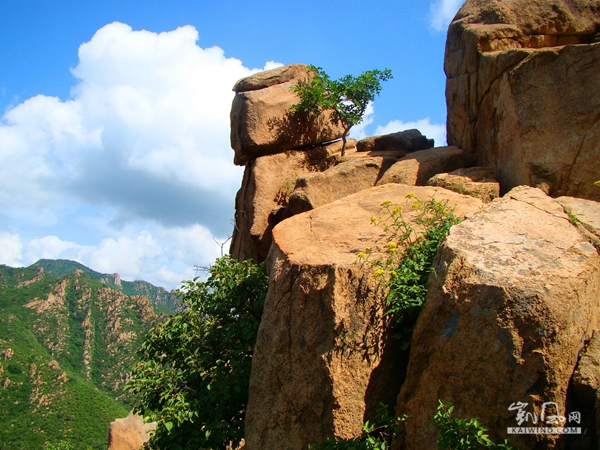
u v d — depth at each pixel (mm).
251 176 10797
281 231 6102
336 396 4656
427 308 4477
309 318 4988
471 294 4199
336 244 5473
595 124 6668
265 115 10922
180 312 7398
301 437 4820
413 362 4488
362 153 10352
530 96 7059
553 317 3887
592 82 6754
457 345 4207
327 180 8781
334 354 4742
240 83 11430
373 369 4746
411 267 4957
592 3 8461
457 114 9102
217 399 6074
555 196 6762
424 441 4266
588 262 4230
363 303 4816
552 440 3785
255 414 5207
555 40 8469
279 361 5098
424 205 5848
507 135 7422
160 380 6660
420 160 8445
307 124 11195
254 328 6637
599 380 3898
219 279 7344
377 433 4645
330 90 11242
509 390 3918
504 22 8508
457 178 7285
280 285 5312
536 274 4129
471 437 3902
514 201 5219
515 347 3930
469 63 8609
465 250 4516
